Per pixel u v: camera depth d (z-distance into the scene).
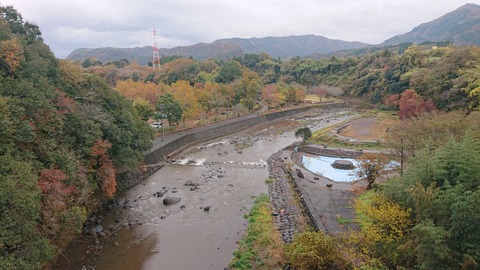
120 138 35.03
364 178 35.91
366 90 124.94
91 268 23.02
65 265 22.53
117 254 24.88
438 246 12.82
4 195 15.55
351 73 144.75
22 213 16.22
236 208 33.25
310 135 61.00
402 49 188.25
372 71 125.81
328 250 17.97
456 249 13.02
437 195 14.56
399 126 33.03
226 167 48.78
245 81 99.00
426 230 13.10
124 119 38.06
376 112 95.31
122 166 36.88
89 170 28.48
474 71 47.59
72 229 21.56
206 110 85.88
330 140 60.28
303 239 19.28
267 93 103.88
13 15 32.44
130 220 30.64
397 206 17.14
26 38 32.44
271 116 95.25
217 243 26.34
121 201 35.25
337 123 81.25
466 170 15.44
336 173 44.66
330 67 155.88
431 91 64.19
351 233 20.27
